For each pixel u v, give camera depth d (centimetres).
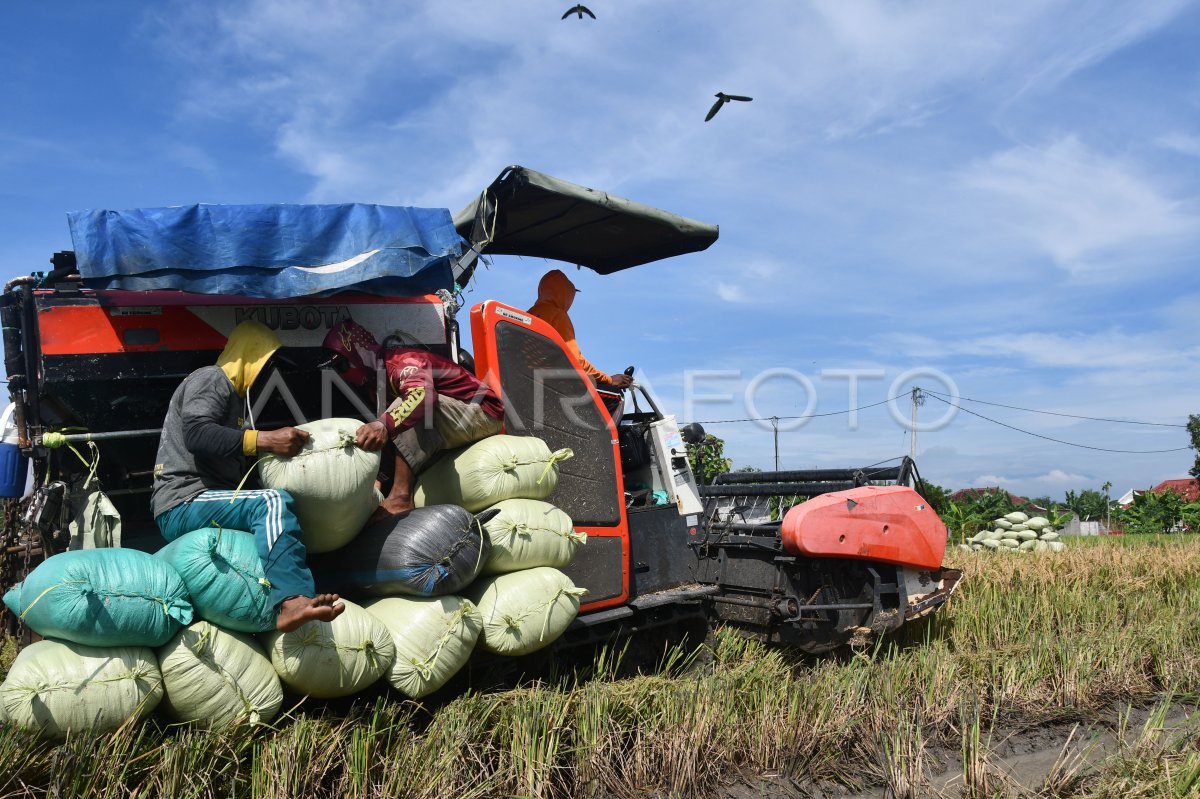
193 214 473
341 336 512
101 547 452
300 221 495
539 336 601
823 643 670
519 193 623
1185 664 673
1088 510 4047
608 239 764
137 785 371
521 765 441
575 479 600
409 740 434
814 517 643
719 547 721
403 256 514
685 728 491
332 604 412
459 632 465
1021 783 484
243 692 401
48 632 372
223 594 399
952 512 2003
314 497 433
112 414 480
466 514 479
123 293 480
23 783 346
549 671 570
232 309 503
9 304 482
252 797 382
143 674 380
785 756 510
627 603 623
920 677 609
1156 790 438
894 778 473
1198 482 3944
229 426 454
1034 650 658
